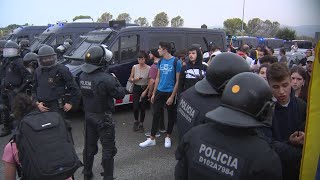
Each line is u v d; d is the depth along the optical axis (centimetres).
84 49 861
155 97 593
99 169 507
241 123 173
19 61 612
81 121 777
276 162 172
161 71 580
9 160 271
